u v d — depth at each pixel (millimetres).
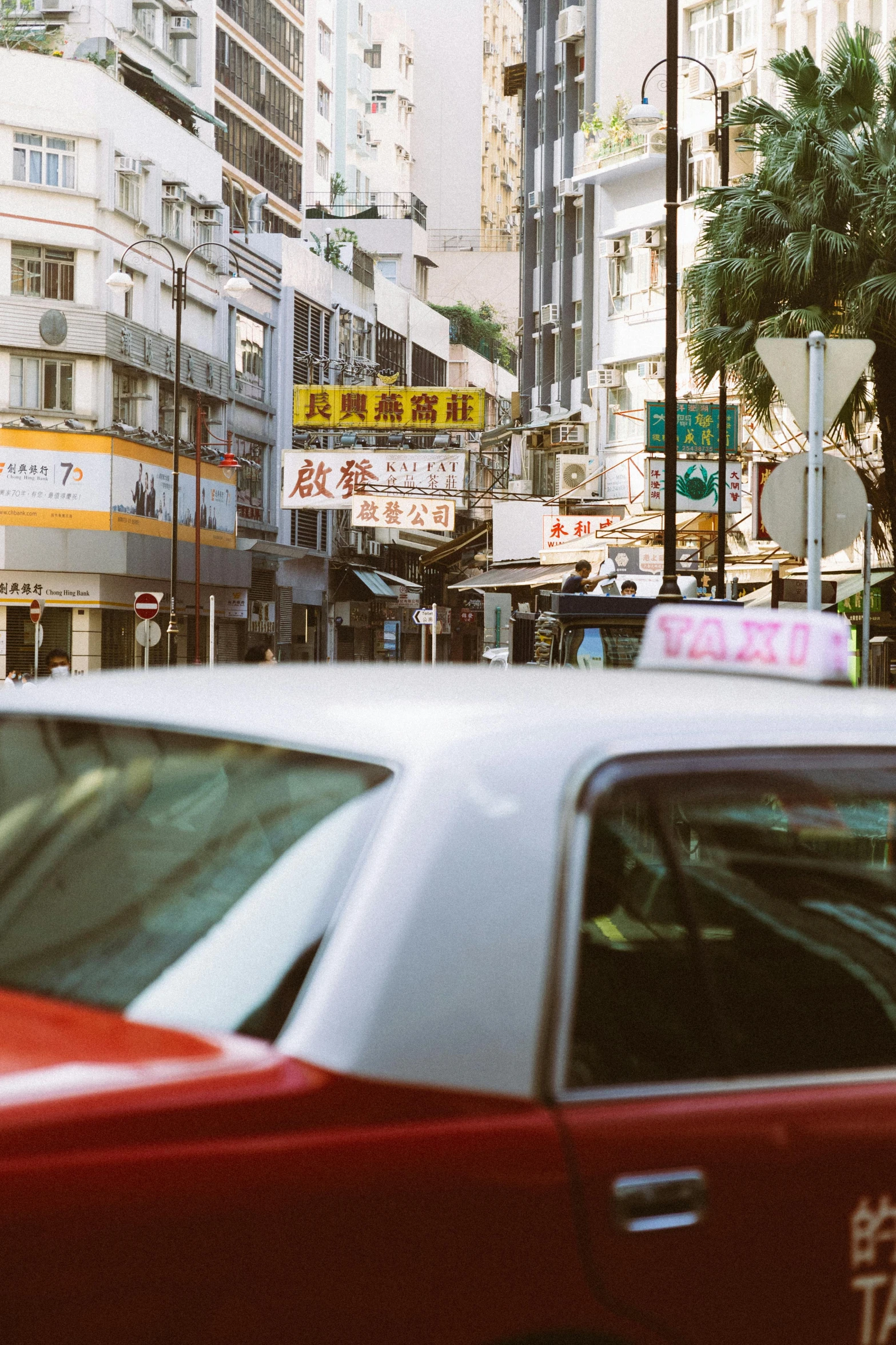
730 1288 1719
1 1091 1453
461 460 43125
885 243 17922
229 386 51094
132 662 43906
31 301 40469
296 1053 1583
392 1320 1509
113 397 42812
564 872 1770
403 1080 1585
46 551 40312
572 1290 1609
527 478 47688
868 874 2123
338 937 1664
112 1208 1396
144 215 44375
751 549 30641
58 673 19328
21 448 39969
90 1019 1688
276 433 56062
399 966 1632
